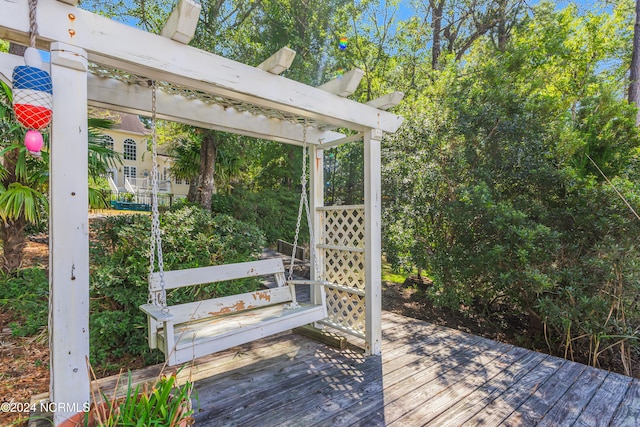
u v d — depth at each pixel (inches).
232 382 82.7
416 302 187.8
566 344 119.3
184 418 47.8
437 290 160.4
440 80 188.9
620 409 73.0
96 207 152.5
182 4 56.9
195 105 93.7
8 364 98.9
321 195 121.9
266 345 107.2
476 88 168.2
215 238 137.1
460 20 309.6
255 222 311.7
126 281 114.4
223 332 78.5
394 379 85.3
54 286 52.0
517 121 153.9
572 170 133.6
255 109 100.6
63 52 50.5
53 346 52.1
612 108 152.7
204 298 126.9
